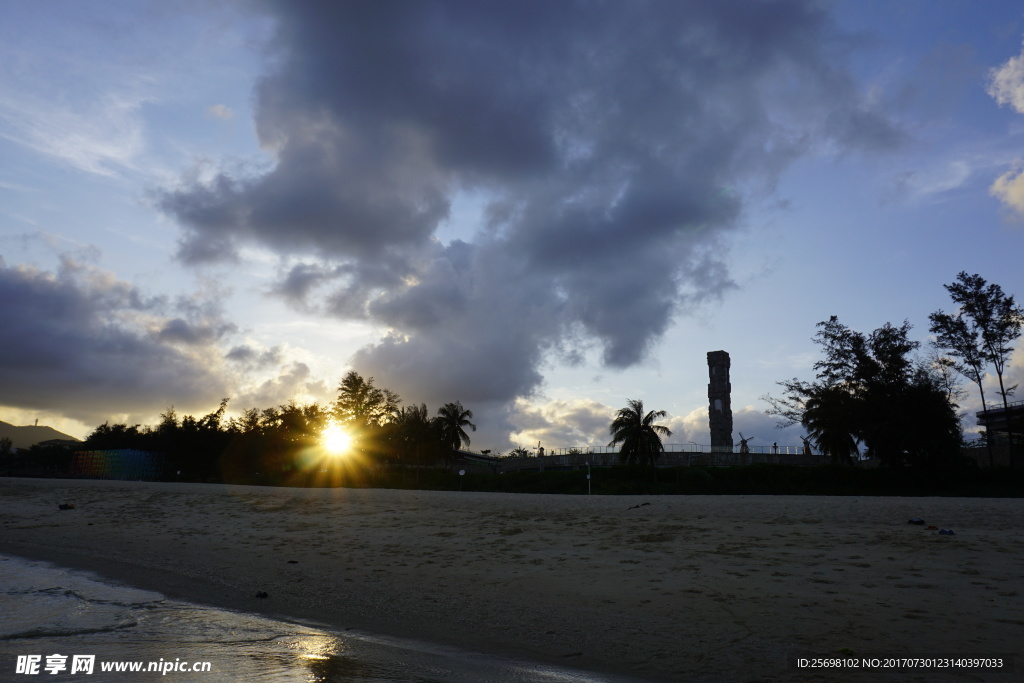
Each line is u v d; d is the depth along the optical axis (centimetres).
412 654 980
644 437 6022
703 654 959
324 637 1088
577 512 2334
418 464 7556
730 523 1972
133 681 838
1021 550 1468
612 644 1023
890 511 2052
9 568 1784
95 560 1888
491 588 1407
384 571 1609
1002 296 5619
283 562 1758
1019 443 5378
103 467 6906
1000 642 942
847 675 854
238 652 984
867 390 5469
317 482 6488
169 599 1395
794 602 1183
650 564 1532
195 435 7062
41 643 1038
